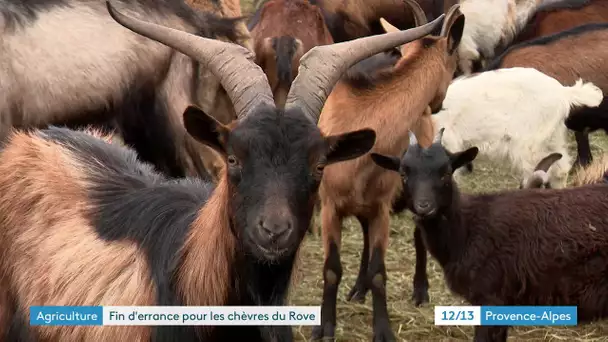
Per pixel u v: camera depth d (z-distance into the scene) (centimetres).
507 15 1020
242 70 368
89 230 395
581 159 931
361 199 579
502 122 770
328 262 588
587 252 515
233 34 656
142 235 381
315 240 762
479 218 531
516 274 524
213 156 639
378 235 586
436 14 1015
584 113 864
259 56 801
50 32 594
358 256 735
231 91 368
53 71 593
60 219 402
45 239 398
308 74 371
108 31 609
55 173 411
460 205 533
